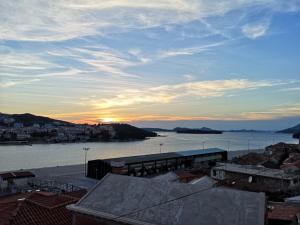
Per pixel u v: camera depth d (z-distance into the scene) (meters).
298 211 24.72
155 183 18.83
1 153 167.00
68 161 131.38
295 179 45.72
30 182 54.69
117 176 20.31
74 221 18.14
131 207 17.02
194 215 15.48
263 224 14.48
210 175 54.62
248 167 54.75
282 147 108.94
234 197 16.39
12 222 18.61
